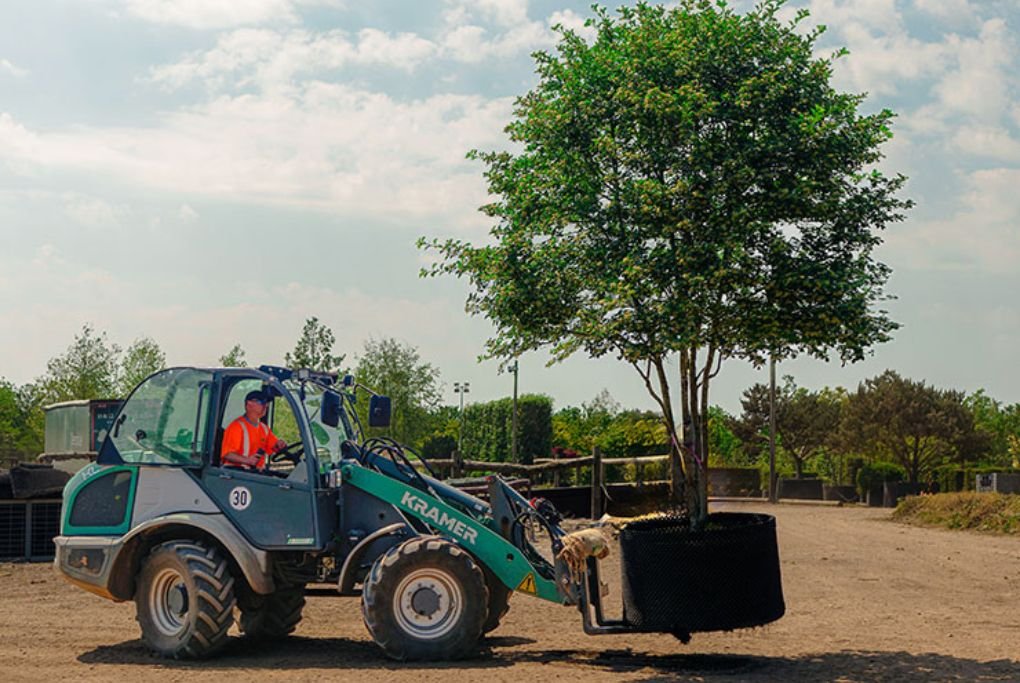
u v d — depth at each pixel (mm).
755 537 9609
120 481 10344
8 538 17531
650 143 11781
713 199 11133
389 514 10297
